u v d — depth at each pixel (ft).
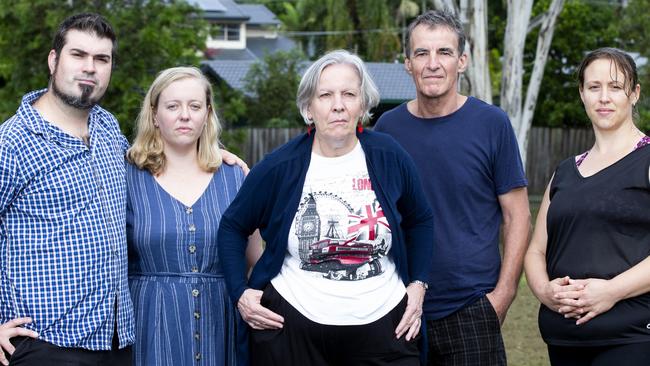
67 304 12.17
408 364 12.71
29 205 12.10
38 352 12.11
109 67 12.82
